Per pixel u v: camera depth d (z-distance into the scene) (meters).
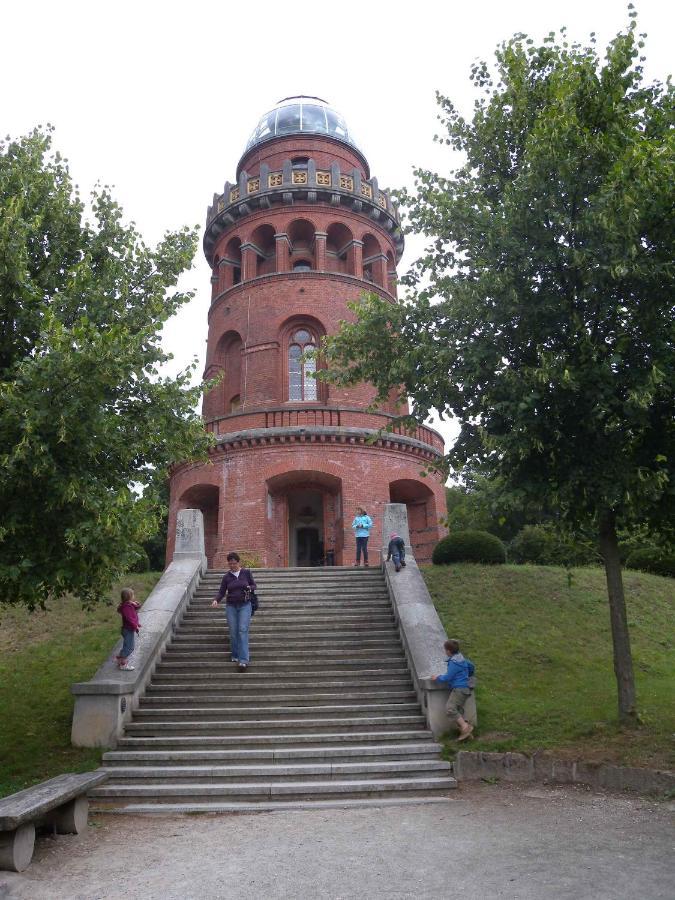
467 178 12.24
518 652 14.20
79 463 8.84
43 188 10.59
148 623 13.22
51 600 17.59
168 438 10.02
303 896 5.26
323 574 17.02
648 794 8.17
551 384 9.59
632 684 10.06
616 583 10.39
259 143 32.06
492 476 10.70
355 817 7.68
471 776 9.16
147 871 6.00
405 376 11.47
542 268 10.21
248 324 27.67
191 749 9.97
